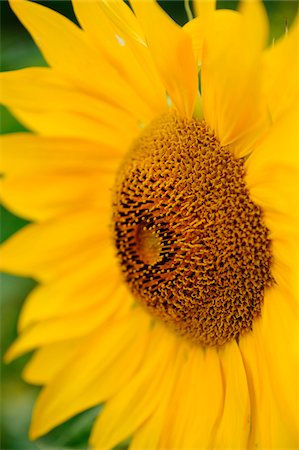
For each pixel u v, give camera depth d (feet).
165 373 1.95
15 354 2.10
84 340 2.06
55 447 2.08
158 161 1.79
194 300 1.78
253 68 1.53
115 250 1.92
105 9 1.67
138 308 2.02
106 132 1.97
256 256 1.70
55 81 1.88
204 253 1.73
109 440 1.97
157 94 1.85
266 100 1.58
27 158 2.01
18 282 2.36
